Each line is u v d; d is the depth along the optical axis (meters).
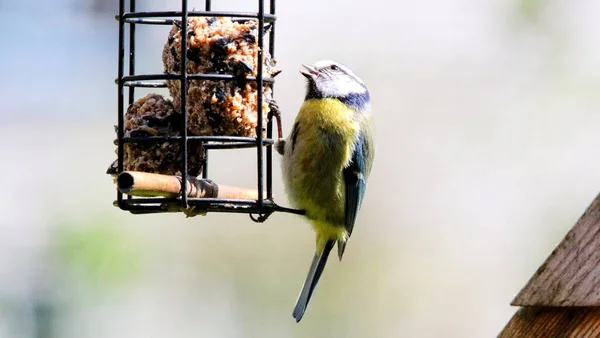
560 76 16.25
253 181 15.20
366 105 10.57
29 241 13.59
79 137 15.09
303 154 10.03
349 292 15.28
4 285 13.12
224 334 14.54
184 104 8.12
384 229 15.61
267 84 9.12
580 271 5.68
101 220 14.01
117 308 13.59
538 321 5.99
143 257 14.09
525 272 15.30
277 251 15.05
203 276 14.73
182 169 7.84
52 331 13.10
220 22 8.82
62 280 13.39
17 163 14.52
